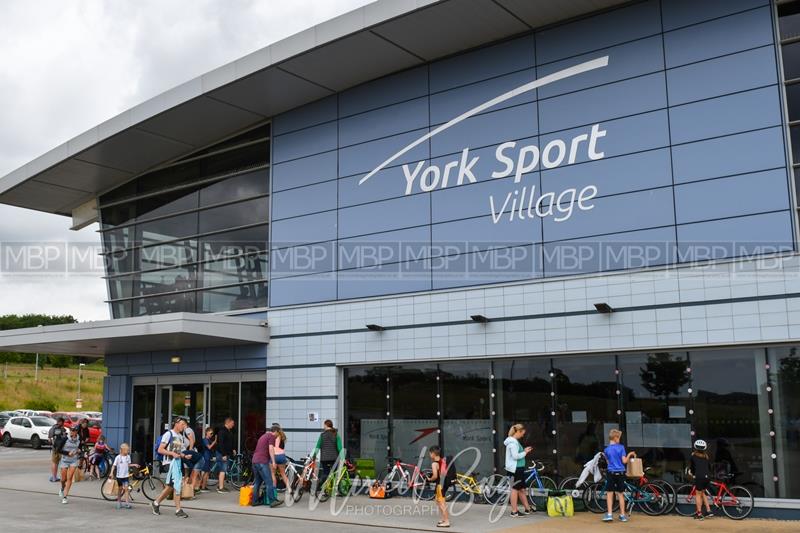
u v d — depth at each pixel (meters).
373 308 18.56
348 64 18.59
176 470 15.03
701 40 14.94
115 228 25.31
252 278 21.28
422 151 18.39
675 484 14.20
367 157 19.34
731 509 13.43
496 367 16.66
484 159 17.38
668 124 15.05
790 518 13.04
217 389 21.69
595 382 15.38
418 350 17.66
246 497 16.16
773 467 13.34
